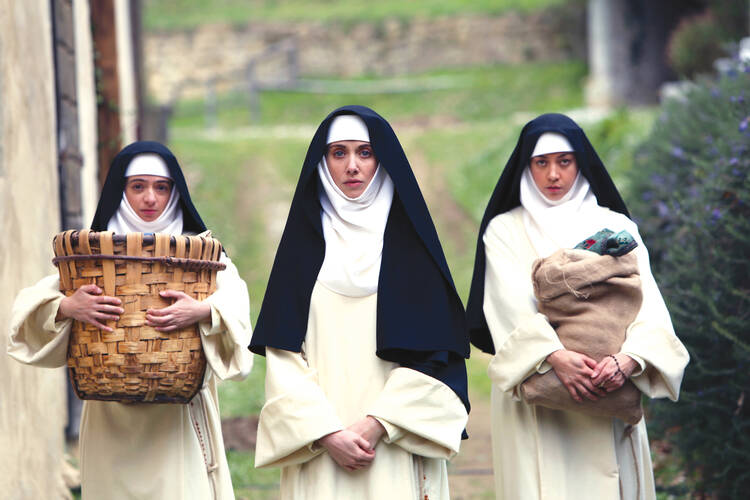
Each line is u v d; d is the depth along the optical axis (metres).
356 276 9.27
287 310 9.32
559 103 63.78
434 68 74.75
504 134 53.03
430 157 51.25
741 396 12.24
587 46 71.94
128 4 23.77
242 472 15.71
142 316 8.59
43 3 14.71
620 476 10.05
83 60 18.38
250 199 44.34
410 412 8.90
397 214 9.45
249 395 20.42
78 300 8.58
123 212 9.80
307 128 64.44
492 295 10.40
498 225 10.75
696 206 14.23
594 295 9.59
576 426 10.02
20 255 12.52
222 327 9.04
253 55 76.00
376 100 69.50
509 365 9.77
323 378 9.20
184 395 8.98
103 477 9.62
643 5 58.91
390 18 75.56
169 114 52.16
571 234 10.32
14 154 12.49
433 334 9.14
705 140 16.16
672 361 9.46
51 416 13.71
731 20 46.66
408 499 8.97
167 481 9.55
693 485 13.38
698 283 13.46
